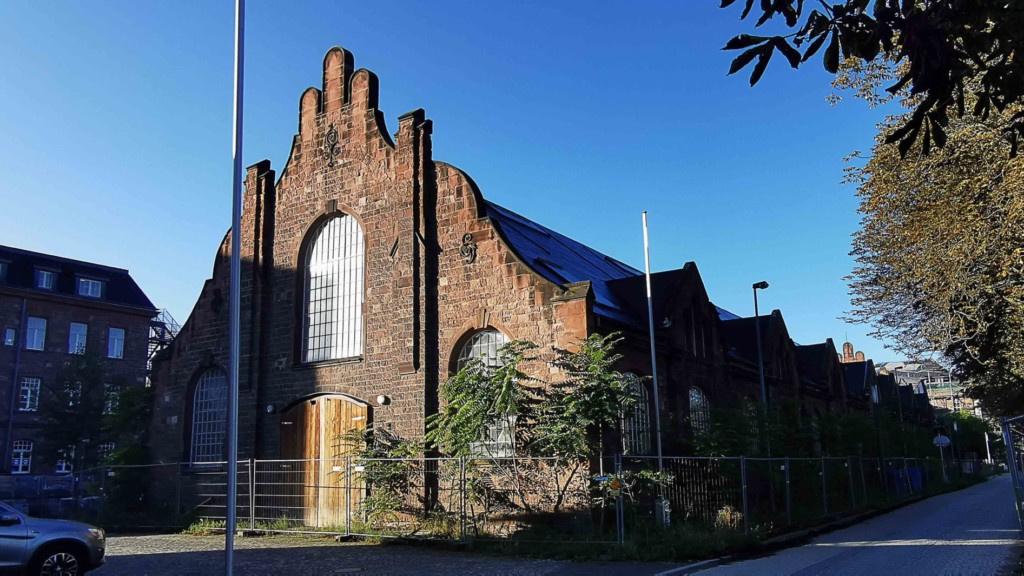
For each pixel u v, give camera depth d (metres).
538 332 19.14
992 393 25.98
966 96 12.41
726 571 13.30
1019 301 15.56
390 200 22.22
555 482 17.53
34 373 46.88
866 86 16.44
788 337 35.75
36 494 28.62
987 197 15.16
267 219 25.11
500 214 24.62
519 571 13.39
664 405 22.05
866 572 12.82
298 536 19.59
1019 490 16.25
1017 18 4.04
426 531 18.41
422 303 20.97
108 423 26.97
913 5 4.11
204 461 24.70
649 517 17.06
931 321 18.64
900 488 37.00
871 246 19.06
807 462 24.09
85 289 50.78
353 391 21.92
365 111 23.41
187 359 25.92
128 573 13.70
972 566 13.14
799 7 4.08
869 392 52.16
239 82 11.36
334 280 23.48
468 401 17.25
